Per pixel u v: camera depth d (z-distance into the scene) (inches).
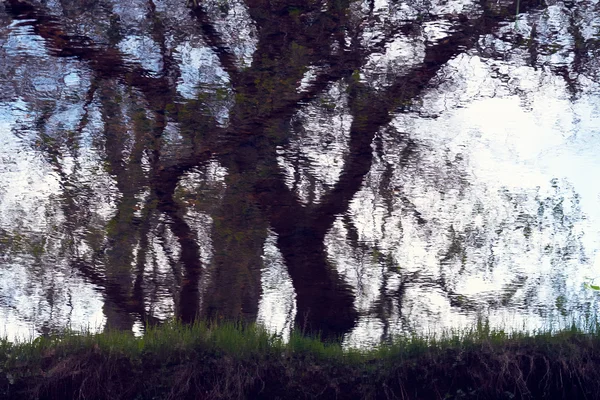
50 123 293.1
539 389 192.9
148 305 410.6
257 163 312.5
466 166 331.6
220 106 280.1
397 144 313.4
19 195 338.3
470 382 194.9
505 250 363.6
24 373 193.0
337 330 351.9
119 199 340.2
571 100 294.7
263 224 346.0
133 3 242.7
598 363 194.2
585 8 248.2
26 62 258.4
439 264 370.9
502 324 219.8
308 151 307.9
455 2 246.1
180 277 392.2
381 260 366.3
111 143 305.9
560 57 273.1
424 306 372.8
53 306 401.1
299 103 279.9
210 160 310.3
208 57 262.7
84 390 192.5
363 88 275.7
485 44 268.8
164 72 267.1
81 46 253.0
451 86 285.9
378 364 201.3
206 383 195.8
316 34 251.4
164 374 196.2
